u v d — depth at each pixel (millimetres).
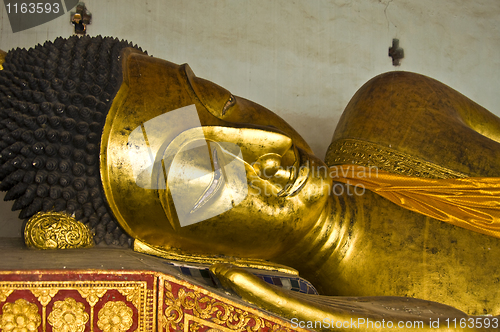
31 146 2018
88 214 2111
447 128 2826
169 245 2260
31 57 2250
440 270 2588
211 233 2227
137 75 2227
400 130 2891
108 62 2287
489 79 4816
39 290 1575
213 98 2330
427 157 2770
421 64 4691
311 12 4527
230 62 4227
